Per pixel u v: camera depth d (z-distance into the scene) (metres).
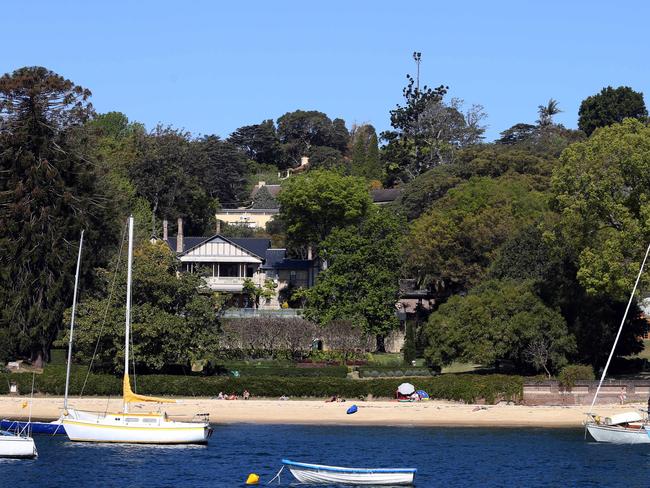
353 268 144.50
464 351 122.06
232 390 120.06
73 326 114.06
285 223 191.38
